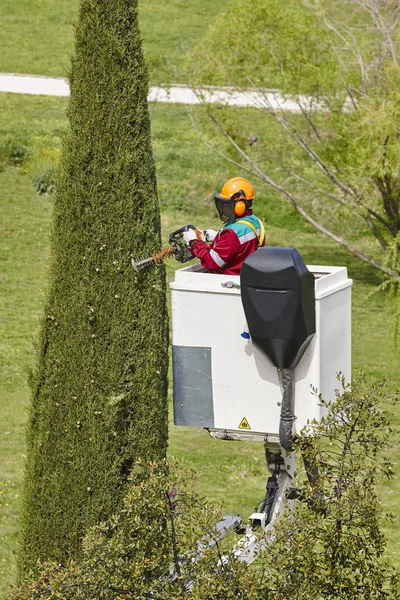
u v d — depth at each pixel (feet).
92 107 43.16
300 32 142.31
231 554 38.09
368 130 128.88
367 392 39.91
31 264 152.25
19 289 142.10
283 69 144.15
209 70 149.28
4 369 113.50
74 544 44.27
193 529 38.91
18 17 301.22
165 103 221.87
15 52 271.49
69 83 43.78
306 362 40.24
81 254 43.50
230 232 43.34
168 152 198.08
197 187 183.11
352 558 39.34
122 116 43.14
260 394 40.98
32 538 44.93
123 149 43.21
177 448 93.86
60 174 43.68
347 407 39.91
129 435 44.09
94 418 43.70
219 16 147.64
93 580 37.68
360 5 143.54
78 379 43.80
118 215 43.29
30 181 184.85
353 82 141.08
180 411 42.11
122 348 43.60
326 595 38.91
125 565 38.04
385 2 146.00
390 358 122.93
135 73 43.42
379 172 130.93
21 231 164.35
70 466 44.11
